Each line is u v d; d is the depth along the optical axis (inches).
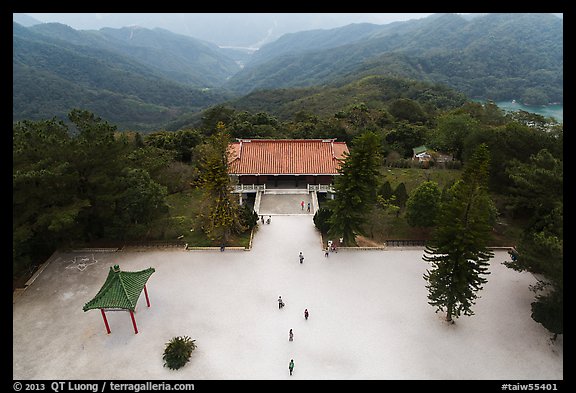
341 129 3321.9
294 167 2212.1
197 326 1341.0
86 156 1624.0
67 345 1267.2
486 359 1214.3
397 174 2694.4
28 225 1466.5
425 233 1909.4
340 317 1379.2
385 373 1163.9
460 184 1250.0
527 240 1380.4
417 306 1434.5
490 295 1487.5
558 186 1503.4
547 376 1159.0
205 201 1834.4
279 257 1732.3
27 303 1451.8
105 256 1736.0
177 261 1702.8
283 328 1330.0
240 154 2267.5
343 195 1699.1
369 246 1812.3
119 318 1380.4
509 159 1918.1
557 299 1214.3
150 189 1750.7
